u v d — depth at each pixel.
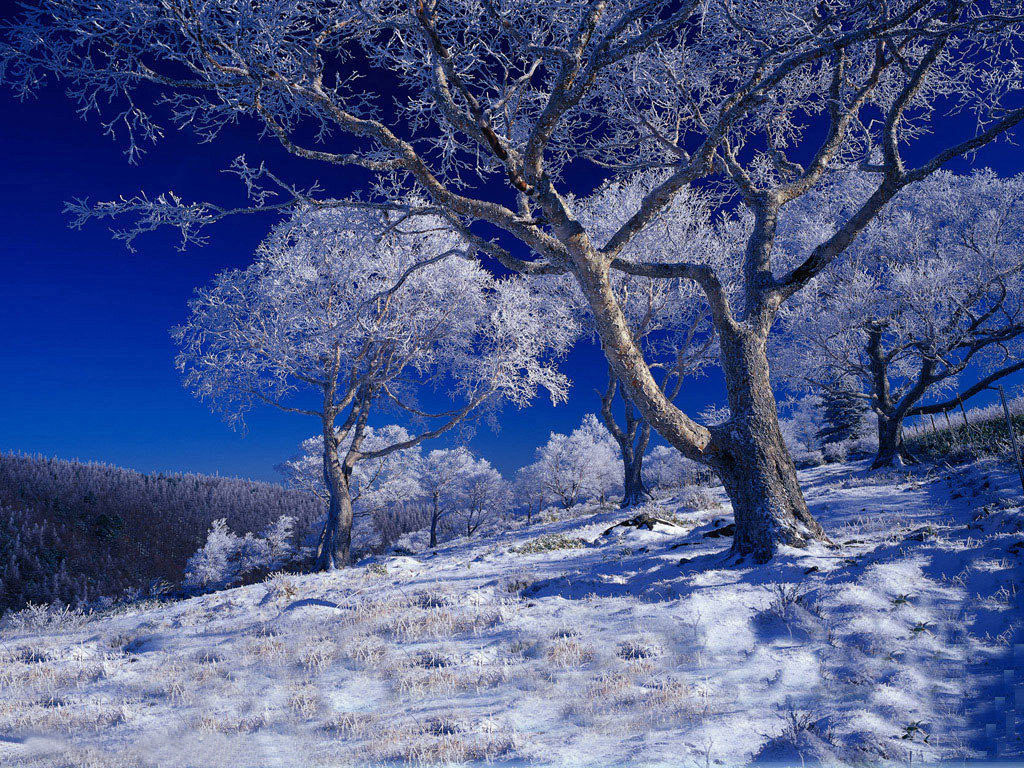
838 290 18.20
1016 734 2.62
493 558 12.04
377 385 22.48
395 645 5.69
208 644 6.74
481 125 6.71
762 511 7.62
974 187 17.27
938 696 3.27
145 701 4.84
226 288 18.58
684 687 3.78
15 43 6.02
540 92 9.27
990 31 9.30
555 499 59.69
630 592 6.75
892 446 18.48
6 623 11.12
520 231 7.90
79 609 11.88
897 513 9.80
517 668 4.59
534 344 21.50
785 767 2.53
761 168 13.11
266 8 5.98
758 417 8.10
